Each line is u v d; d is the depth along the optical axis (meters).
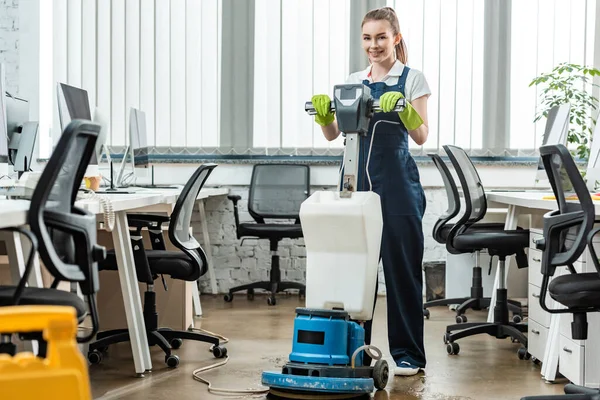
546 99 6.30
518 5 6.37
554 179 2.98
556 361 3.70
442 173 5.08
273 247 6.18
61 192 2.39
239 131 6.45
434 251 6.45
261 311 5.69
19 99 4.73
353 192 3.28
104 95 6.43
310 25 6.41
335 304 3.30
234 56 6.43
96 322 2.45
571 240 3.48
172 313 4.61
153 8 6.42
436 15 6.36
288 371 3.29
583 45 6.36
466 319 5.26
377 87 3.69
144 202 3.74
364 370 3.36
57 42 6.41
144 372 3.78
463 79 6.37
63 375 1.60
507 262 5.59
